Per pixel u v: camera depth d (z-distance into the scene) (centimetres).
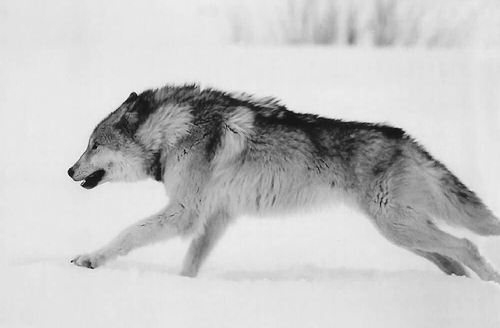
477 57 2211
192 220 977
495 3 2603
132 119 1010
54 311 752
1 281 826
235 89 1956
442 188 991
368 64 2227
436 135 1680
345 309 776
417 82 2023
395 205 960
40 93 1977
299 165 985
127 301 782
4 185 1477
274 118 1004
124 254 941
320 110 1823
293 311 767
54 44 2420
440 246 957
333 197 991
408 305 791
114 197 1467
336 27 2589
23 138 1711
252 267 1055
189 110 999
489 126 1698
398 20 2538
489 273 953
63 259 978
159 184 1566
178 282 841
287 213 1009
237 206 1000
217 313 755
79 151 1686
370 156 972
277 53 2388
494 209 1312
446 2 2641
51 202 1404
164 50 2377
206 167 981
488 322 752
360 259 1130
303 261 1102
